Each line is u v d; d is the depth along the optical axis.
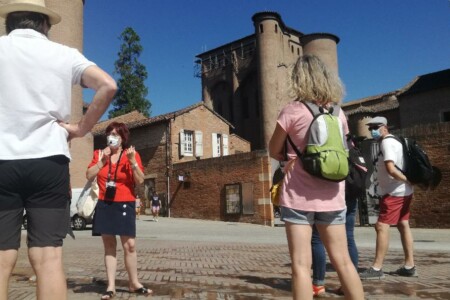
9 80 2.52
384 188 6.34
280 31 51.72
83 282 6.31
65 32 29.84
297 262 3.13
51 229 2.51
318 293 5.17
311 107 3.32
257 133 53.78
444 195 17.77
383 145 6.24
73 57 2.72
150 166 32.16
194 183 28.45
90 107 2.63
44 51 2.62
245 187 25.02
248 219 24.70
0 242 2.45
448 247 11.15
